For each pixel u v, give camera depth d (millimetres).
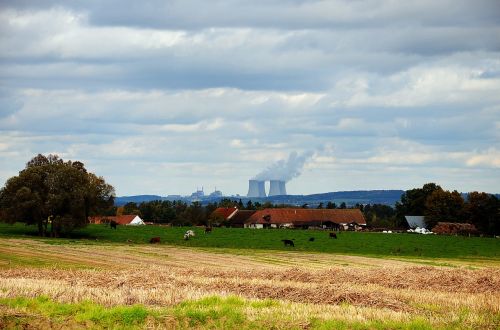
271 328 37188
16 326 36969
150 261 107188
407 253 145625
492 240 191750
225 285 55500
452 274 72312
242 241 171125
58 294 46250
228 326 37594
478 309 45438
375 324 38031
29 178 179000
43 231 186250
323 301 48188
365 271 77375
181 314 39062
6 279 56000
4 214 179500
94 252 123000
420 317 40125
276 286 54406
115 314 38875
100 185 191125
